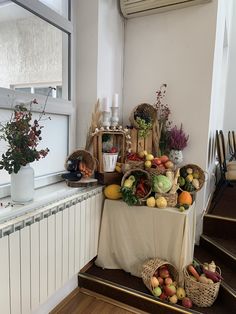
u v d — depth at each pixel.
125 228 1.76
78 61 1.90
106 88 1.98
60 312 1.59
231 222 2.05
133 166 1.81
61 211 1.41
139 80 2.18
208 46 1.91
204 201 2.18
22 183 1.26
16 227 1.12
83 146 1.94
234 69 4.03
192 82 1.99
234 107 4.11
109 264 1.86
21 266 1.17
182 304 1.52
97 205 1.77
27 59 1.49
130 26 2.16
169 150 2.02
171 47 2.03
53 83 1.71
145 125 1.96
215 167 3.21
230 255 1.81
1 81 1.34
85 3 1.82
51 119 1.73
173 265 1.63
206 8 1.89
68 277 1.53
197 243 2.15
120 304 1.65
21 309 1.20
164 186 1.65
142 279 1.70
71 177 1.63
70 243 1.51
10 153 1.19
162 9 1.96
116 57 2.09
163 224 1.65
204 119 1.98
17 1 1.35
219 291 1.59
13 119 1.29
